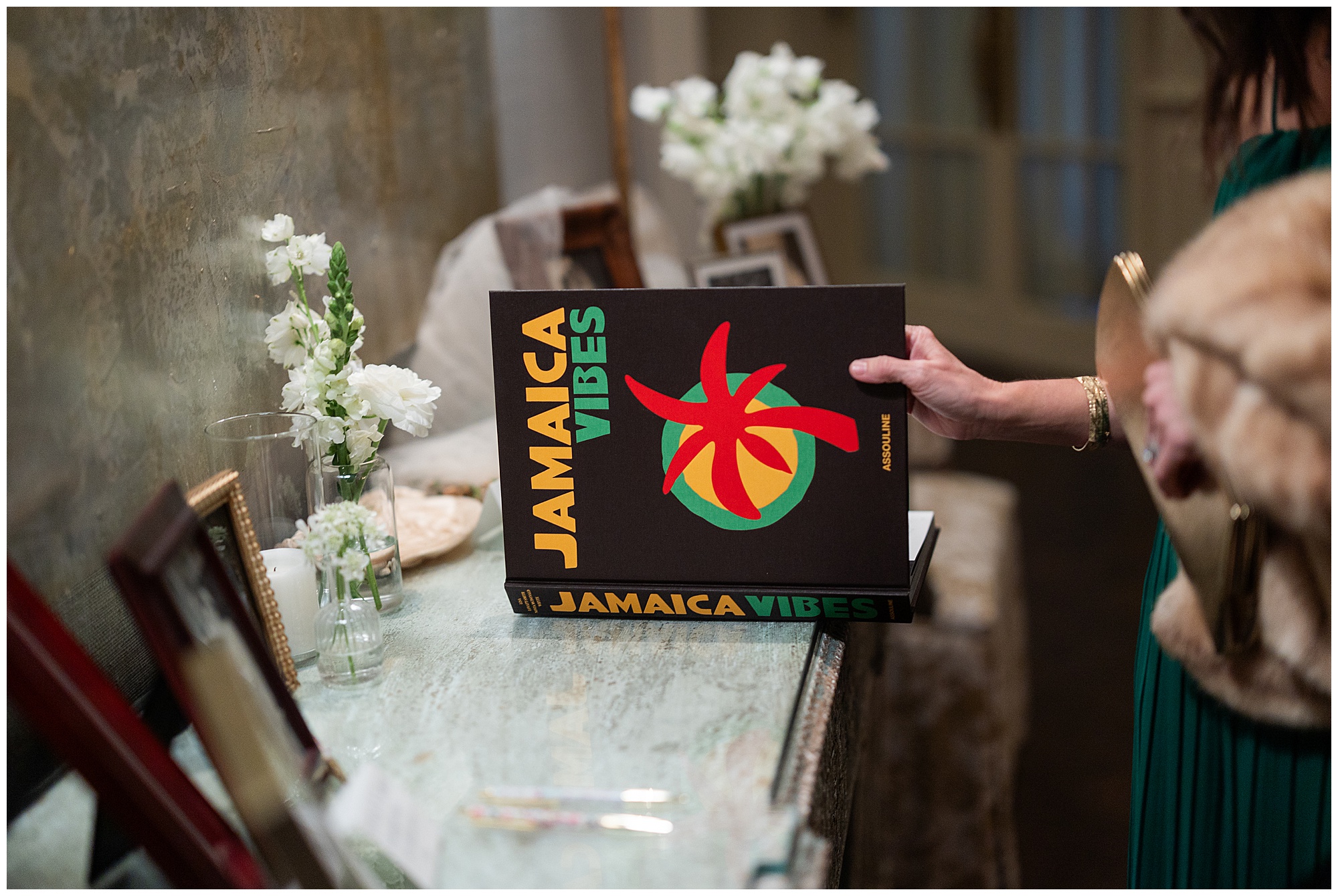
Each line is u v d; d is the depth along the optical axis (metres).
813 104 2.33
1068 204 5.30
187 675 0.71
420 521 1.34
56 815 0.88
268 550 1.07
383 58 1.72
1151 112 4.75
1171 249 4.80
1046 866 2.15
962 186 5.89
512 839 0.81
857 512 1.07
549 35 2.43
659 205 3.47
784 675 1.01
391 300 1.75
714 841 0.80
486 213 2.24
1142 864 1.20
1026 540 3.76
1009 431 1.14
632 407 1.08
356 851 0.87
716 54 6.09
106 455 1.00
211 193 1.20
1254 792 1.06
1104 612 3.24
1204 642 1.01
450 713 0.97
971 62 5.62
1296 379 0.77
